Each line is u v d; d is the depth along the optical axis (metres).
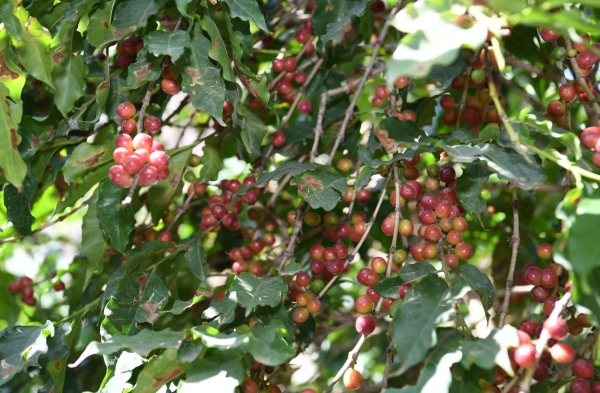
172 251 0.99
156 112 1.03
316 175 0.90
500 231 1.18
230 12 0.90
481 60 0.94
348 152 1.10
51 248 1.35
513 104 1.20
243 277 0.86
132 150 0.85
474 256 1.31
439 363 0.76
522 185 0.80
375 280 0.87
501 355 0.74
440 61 0.70
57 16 0.95
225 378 0.76
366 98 1.29
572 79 0.97
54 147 0.99
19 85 0.88
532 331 0.84
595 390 0.79
